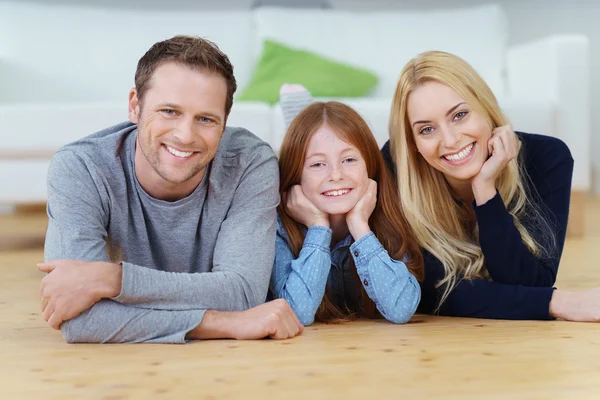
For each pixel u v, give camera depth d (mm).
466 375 1120
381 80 3393
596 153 5281
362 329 1505
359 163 1607
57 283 1333
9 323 1626
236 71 3441
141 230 1526
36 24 3379
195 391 1051
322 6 4133
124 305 1356
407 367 1171
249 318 1385
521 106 3092
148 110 1392
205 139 1403
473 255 1692
